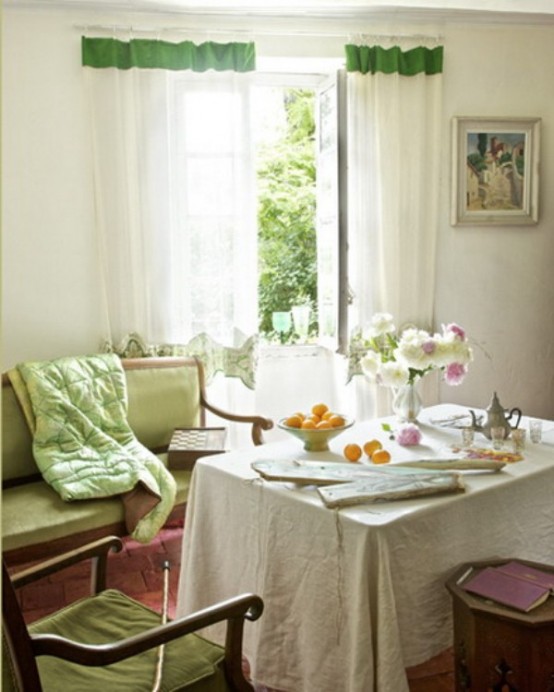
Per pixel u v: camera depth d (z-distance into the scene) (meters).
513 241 4.14
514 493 2.02
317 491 1.91
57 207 3.53
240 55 3.60
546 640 1.59
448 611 1.87
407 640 1.78
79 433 2.93
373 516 1.75
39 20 3.43
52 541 2.54
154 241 3.62
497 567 1.84
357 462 2.20
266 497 1.96
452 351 2.52
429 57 3.83
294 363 4.10
